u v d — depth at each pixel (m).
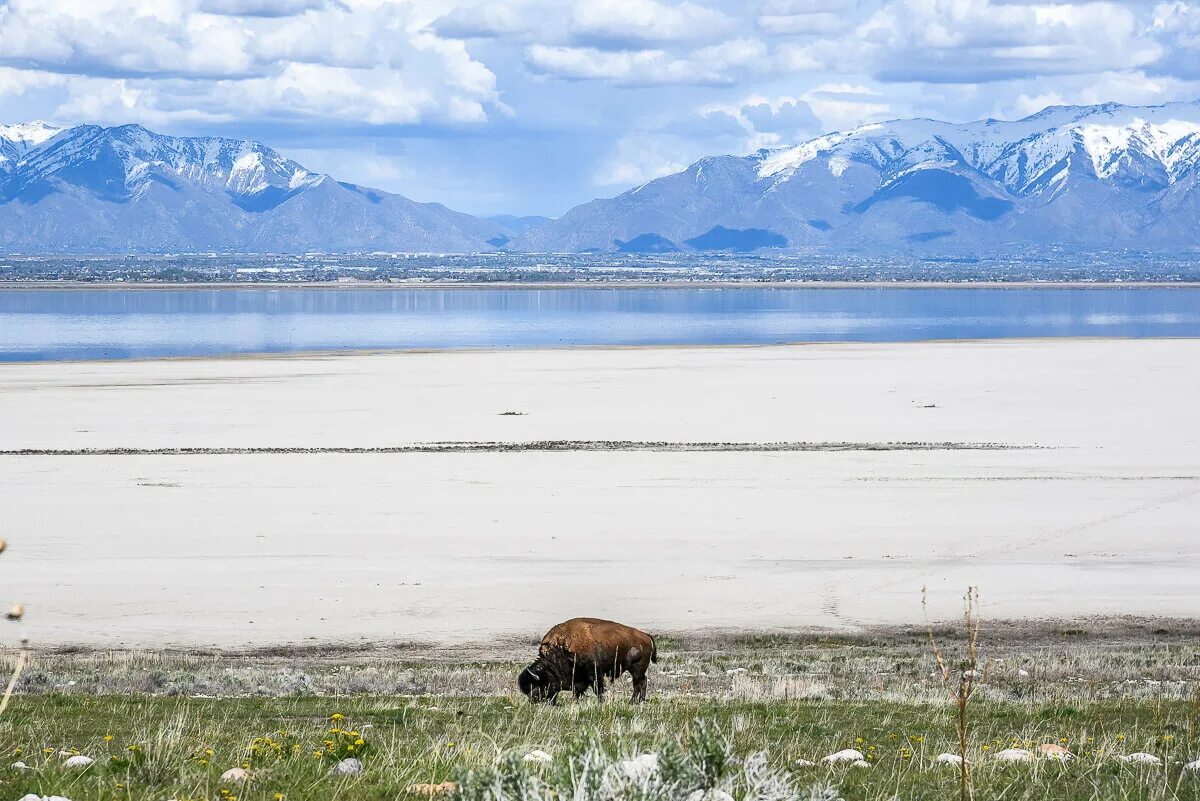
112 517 91.12
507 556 80.81
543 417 145.25
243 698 40.84
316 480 105.62
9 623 64.75
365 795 20.05
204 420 141.75
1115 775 23.67
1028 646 61.03
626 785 17.02
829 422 141.50
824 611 68.50
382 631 63.88
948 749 27.17
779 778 19.80
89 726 31.62
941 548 83.62
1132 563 79.69
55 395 163.88
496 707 36.69
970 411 151.12
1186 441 128.38
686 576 76.00
